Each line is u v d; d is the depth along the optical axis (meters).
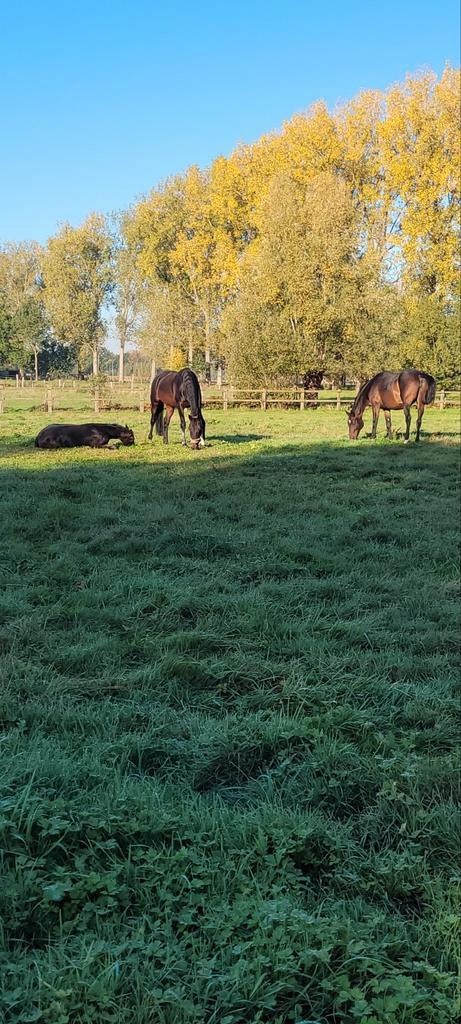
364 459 15.13
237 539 8.03
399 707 4.17
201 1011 2.06
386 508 10.06
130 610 5.66
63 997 2.07
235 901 2.51
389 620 5.64
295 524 8.91
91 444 16.55
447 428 23.64
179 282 54.53
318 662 4.75
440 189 42.09
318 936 2.32
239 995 2.12
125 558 7.36
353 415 19.19
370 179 45.62
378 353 35.00
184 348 53.88
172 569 6.99
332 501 10.54
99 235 69.44
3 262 84.19
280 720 3.87
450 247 42.56
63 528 8.69
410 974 2.27
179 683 4.46
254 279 36.03
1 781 3.05
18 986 2.15
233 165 48.28
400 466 14.26
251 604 5.78
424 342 36.78
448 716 4.04
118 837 2.85
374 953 2.28
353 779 3.39
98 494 10.52
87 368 96.88
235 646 5.00
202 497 10.80
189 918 2.42
